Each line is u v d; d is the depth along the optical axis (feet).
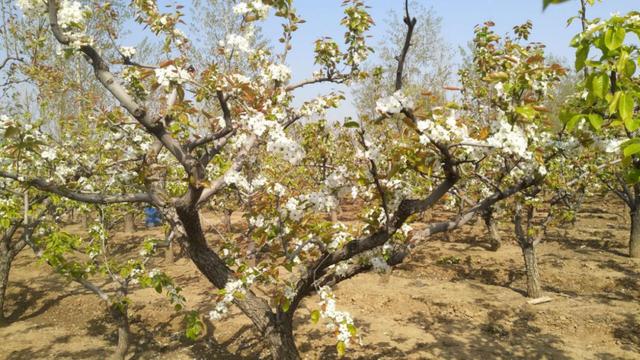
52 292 27.84
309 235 12.10
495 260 30.58
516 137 8.31
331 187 11.23
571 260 30.01
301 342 19.47
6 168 18.17
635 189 29.91
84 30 11.26
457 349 18.47
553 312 21.49
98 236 18.78
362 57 15.30
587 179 20.75
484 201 12.34
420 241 12.54
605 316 20.59
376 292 24.99
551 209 23.86
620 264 28.78
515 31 19.52
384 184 11.57
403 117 8.59
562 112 7.85
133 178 16.28
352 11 14.73
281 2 12.25
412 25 8.37
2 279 24.53
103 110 15.11
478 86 16.19
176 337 21.38
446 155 8.96
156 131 11.94
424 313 22.59
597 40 6.54
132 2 12.84
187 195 12.09
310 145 17.76
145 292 27.12
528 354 17.98
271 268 11.34
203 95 11.25
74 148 19.47
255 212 12.23
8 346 20.77
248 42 11.78
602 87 6.47
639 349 18.11
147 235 44.01
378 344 19.06
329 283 12.78
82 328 23.26
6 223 18.92
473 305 22.74
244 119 11.45
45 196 21.39
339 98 13.80
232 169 12.40
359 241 11.51
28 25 19.16
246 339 20.33
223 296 11.89
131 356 19.76
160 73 10.23
